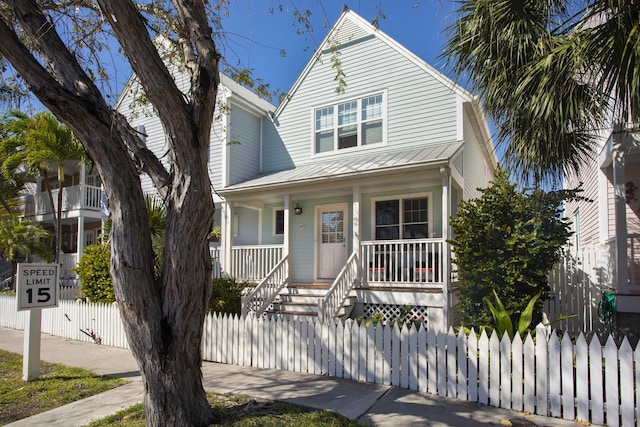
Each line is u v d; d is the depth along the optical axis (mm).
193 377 4152
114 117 4375
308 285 11039
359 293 9656
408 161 9336
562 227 7004
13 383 6215
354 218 10094
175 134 3902
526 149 5875
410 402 5039
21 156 15094
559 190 7098
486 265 6859
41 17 4137
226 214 13109
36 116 13578
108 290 10727
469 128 12453
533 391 4727
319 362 6352
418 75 11375
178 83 13086
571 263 9102
